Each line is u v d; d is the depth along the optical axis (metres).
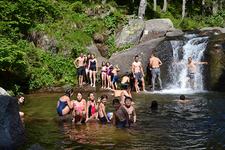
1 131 3.77
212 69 11.69
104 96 5.72
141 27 16.80
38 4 14.75
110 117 6.04
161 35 16.64
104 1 19.98
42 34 14.20
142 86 13.30
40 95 10.84
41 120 5.98
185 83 12.57
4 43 10.41
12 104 4.19
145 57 14.11
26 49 13.22
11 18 13.82
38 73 12.95
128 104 5.48
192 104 7.60
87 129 5.06
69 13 16.94
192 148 3.77
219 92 10.56
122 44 16.45
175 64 13.18
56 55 14.24
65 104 6.27
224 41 12.19
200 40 13.25
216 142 4.03
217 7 25.42
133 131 4.82
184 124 5.25
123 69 13.91
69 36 15.16
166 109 6.93
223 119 5.55
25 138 4.33
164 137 4.37
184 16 23.06
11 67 11.66
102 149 3.78
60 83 12.89
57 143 4.12
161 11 24.42
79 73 12.67
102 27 17.19
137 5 22.23
